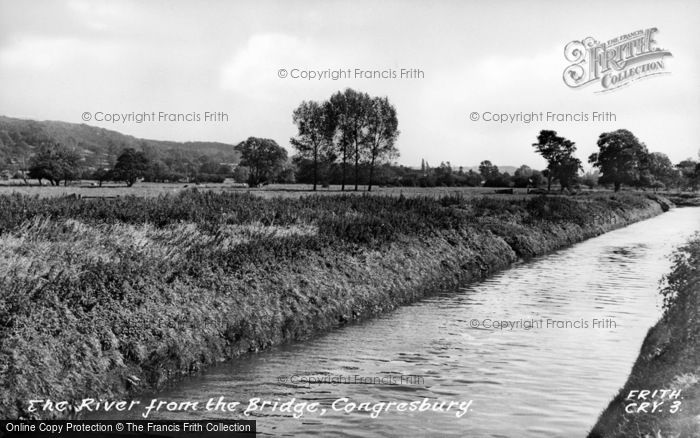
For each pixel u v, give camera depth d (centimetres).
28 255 1481
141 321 1388
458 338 1809
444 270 2827
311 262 2114
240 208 2752
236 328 1617
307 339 1775
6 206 2022
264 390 1345
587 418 1198
